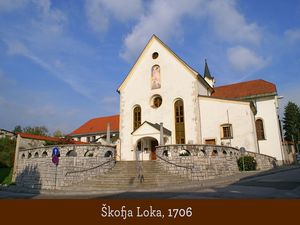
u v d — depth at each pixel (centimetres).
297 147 6869
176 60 3128
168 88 3081
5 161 3009
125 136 3156
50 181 2019
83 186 1828
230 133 2741
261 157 2656
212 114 2862
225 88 4444
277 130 3609
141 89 3231
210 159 2072
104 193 1580
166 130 2869
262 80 4253
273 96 3747
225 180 1780
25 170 2300
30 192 1823
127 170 2078
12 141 3331
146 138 2944
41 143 3197
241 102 2764
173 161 2036
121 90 3334
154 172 2028
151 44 3331
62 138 3503
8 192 1886
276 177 1814
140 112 3183
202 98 2948
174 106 3022
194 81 2975
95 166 2022
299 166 2948
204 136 2841
